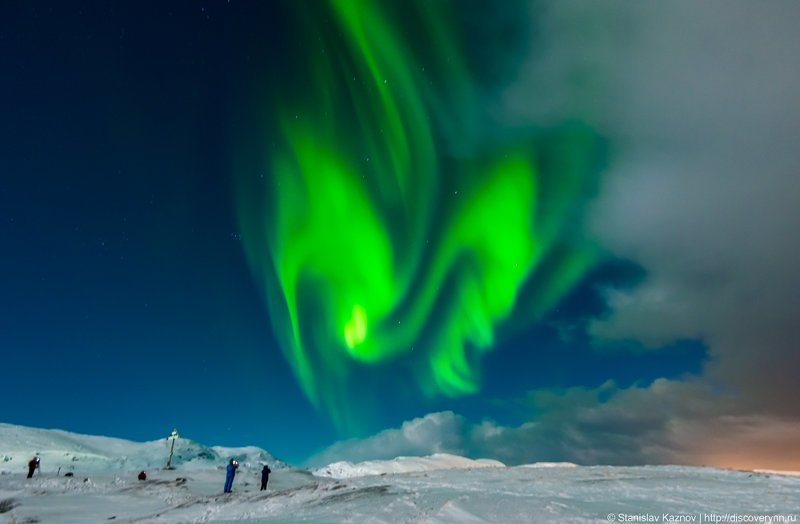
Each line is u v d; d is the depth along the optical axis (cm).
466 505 1858
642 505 1891
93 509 2459
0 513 2338
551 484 2647
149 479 3669
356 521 1716
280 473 4838
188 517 2122
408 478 3200
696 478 2845
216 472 4506
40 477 3619
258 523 1780
